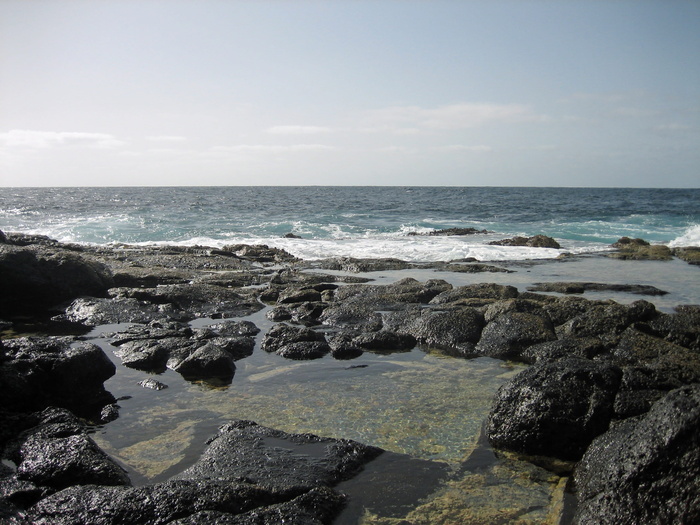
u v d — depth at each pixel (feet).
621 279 58.34
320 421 23.00
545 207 184.75
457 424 22.77
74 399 25.09
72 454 18.02
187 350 30.99
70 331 37.11
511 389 21.62
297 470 18.01
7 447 19.94
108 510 14.92
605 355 30.09
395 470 18.94
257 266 66.23
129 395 26.18
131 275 51.93
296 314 41.68
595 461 17.34
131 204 196.24
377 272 62.18
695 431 14.19
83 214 143.23
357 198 259.60
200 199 243.81
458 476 18.67
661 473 14.39
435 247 85.35
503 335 33.76
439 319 36.24
